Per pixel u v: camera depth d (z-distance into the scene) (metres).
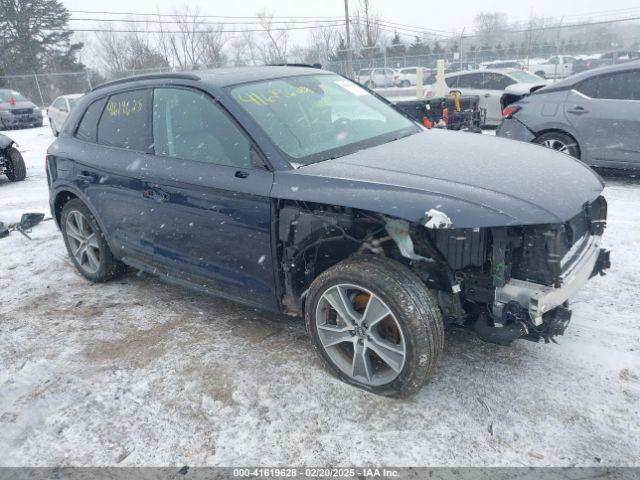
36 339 3.79
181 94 3.62
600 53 25.06
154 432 2.76
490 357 3.17
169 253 3.76
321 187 2.82
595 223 3.12
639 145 6.24
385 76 23.00
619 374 2.92
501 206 2.48
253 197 3.07
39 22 47.69
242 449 2.60
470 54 25.98
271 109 3.43
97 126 4.30
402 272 2.70
